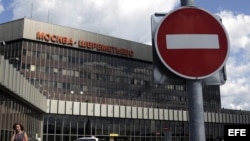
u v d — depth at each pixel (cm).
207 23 336
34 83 8662
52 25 9188
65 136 6650
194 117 323
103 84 10000
